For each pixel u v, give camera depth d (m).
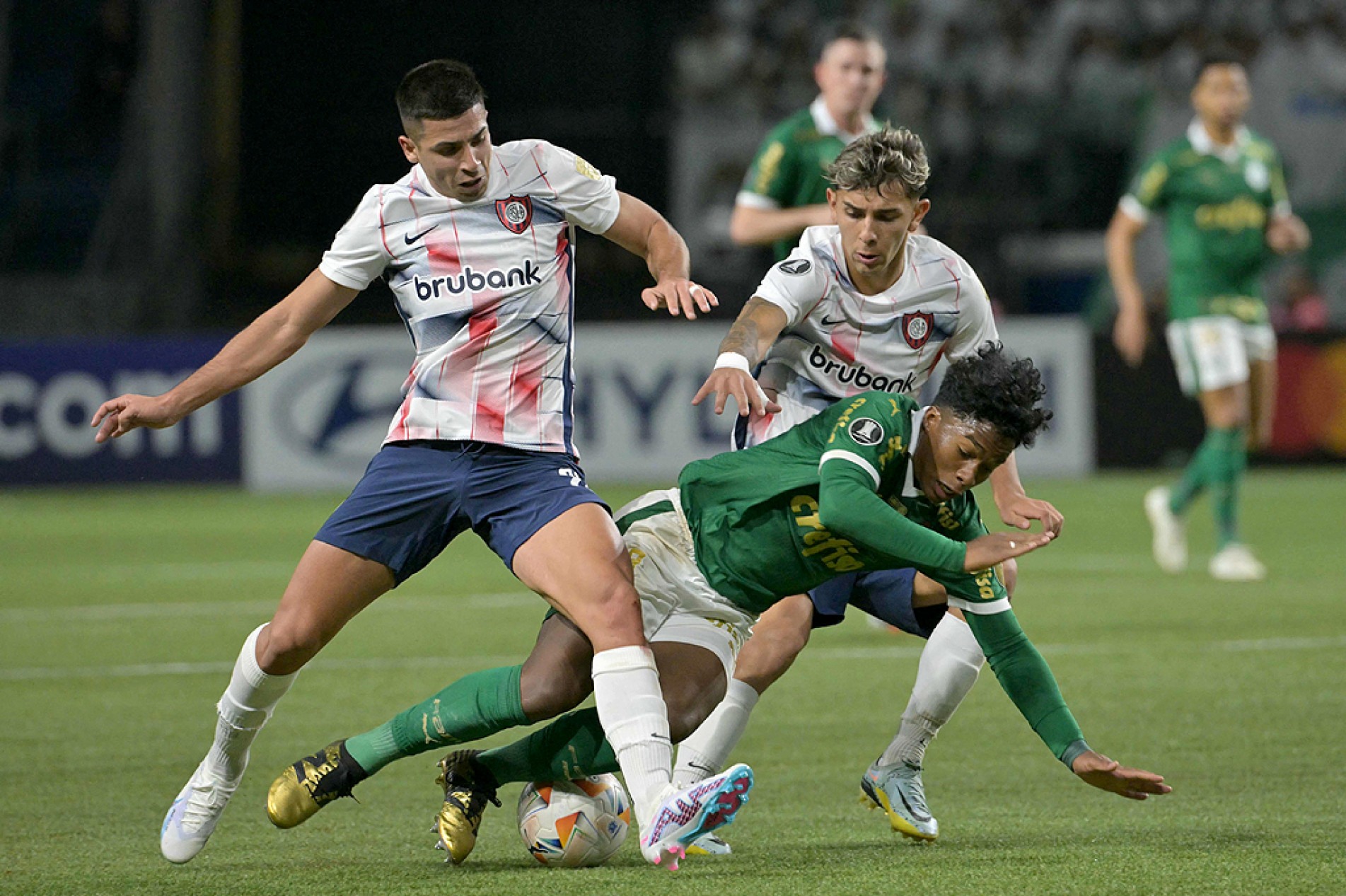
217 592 33.66
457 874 13.20
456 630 28.39
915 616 14.80
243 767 13.99
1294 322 61.41
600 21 71.19
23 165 71.69
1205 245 33.22
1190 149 33.44
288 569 37.31
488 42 71.50
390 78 71.50
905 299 15.03
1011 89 69.00
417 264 13.89
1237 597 30.78
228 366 13.89
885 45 69.75
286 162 71.44
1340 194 67.12
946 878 12.62
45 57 73.12
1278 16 68.31
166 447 56.34
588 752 13.16
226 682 23.55
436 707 13.28
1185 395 55.53
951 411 12.80
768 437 15.55
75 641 27.39
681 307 14.20
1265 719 19.69
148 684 23.38
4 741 19.39
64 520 48.97
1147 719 19.81
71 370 56.25
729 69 70.69
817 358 15.39
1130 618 28.33
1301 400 56.38
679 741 13.41
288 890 12.66
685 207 70.31
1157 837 14.11
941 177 68.75
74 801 16.34
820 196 24.08
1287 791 16.00
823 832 14.78
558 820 13.34
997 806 15.73
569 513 13.45
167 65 65.44
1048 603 30.42
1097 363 55.56
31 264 69.62
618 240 14.69
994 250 66.06
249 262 68.25
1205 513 49.53
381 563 13.76
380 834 14.92
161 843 14.45
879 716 20.59
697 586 13.52
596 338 54.59
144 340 56.12
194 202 66.69
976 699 21.72
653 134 71.12
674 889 12.43
